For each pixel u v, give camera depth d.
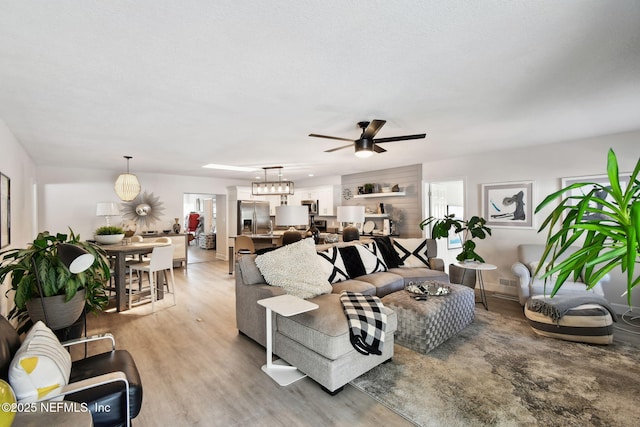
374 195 6.39
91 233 6.21
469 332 3.27
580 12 1.46
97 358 1.86
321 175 7.70
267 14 1.44
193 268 7.12
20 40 1.63
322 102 2.58
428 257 4.59
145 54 1.80
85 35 1.60
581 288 3.52
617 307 3.85
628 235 0.87
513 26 1.57
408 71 2.05
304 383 2.32
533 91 2.40
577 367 2.53
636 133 3.64
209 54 1.81
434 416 1.94
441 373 2.44
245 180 8.56
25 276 2.36
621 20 1.52
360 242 4.54
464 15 1.47
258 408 2.03
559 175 4.20
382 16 1.47
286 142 3.96
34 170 5.36
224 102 2.57
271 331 2.48
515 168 4.58
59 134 3.49
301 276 2.95
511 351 2.82
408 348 2.88
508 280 4.71
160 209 7.14
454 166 5.29
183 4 1.36
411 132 3.58
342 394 2.18
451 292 3.27
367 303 2.55
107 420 1.49
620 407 2.03
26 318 2.58
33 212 5.26
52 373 1.40
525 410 2.00
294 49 1.76
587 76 2.14
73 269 1.78
